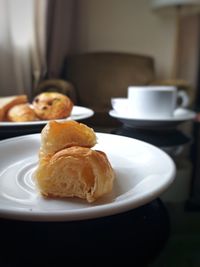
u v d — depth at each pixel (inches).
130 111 16.6
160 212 7.5
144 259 5.8
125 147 10.2
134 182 7.4
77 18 56.2
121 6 60.7
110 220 6.9
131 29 62.1
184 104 27.0
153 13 62.0
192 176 9.6
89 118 14.3
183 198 8.1
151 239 6.4
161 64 64.7
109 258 5.7
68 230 6.5
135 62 52.5
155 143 13.0
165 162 8.3
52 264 5.6
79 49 58.8
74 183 6.6
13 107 13.6
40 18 44.1
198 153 12.3
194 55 65.9
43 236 6.3
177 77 64.1
